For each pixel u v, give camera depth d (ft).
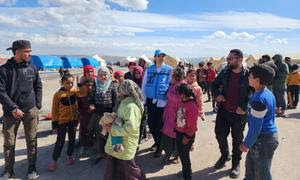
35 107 17.58
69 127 19.74
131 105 13.87
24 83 16.92
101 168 19.34
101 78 19.85
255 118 12.17
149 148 23.02
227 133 18.56
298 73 41.63
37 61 139.85
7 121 17.16
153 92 20.86
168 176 18.12
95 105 19.81
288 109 41.83
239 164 18.19
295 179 17.87
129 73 24.86
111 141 14.21
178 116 16.57
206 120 33.63
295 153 22.33
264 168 12.78
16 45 16.60
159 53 20.92
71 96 19.57
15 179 17.51
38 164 19.98
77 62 169.07
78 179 17.76
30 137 17.49
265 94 12.38
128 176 14.40
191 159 21.02
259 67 12.35
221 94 17.88
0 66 16.66
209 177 17.99
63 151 22.44
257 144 12.67
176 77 18.79
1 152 21.98
